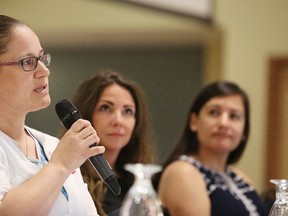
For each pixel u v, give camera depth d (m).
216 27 12.48
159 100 13.16
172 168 6.73
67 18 13.05
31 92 3.74
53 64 13.35
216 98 6.94
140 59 13.27
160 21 12.87
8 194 3.50
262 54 12.36
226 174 7.05
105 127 5.78
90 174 5.37
